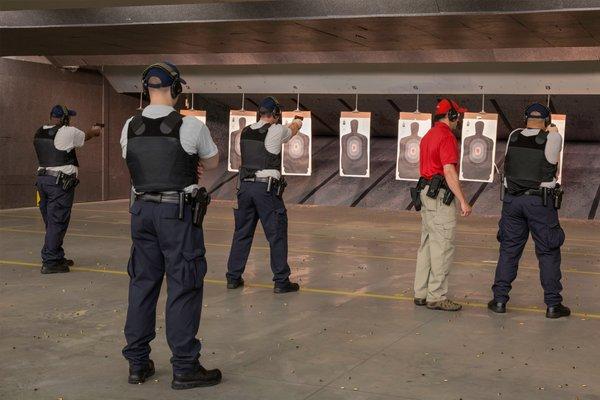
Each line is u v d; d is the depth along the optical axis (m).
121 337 4.02
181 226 3.13
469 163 11.90
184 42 9.41
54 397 3.04
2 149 11.67
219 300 5.09
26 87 12.03
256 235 8.86
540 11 6.61
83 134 6.09
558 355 3.80
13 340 3.94
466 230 9.70
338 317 4.60
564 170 12.76
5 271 6.14
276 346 3.88
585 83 9.84
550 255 4.68
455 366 3.57
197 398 3.05
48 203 6.02
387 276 6.15
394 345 3.94
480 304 5.09
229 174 14.73
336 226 9.96
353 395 3.11
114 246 7.69
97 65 12.66
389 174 13.68
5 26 8.55
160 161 3.12
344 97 13.53
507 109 12.91
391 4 7.08
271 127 5.30
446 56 10.39
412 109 13.59
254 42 9.30
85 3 8.12
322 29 8.06
